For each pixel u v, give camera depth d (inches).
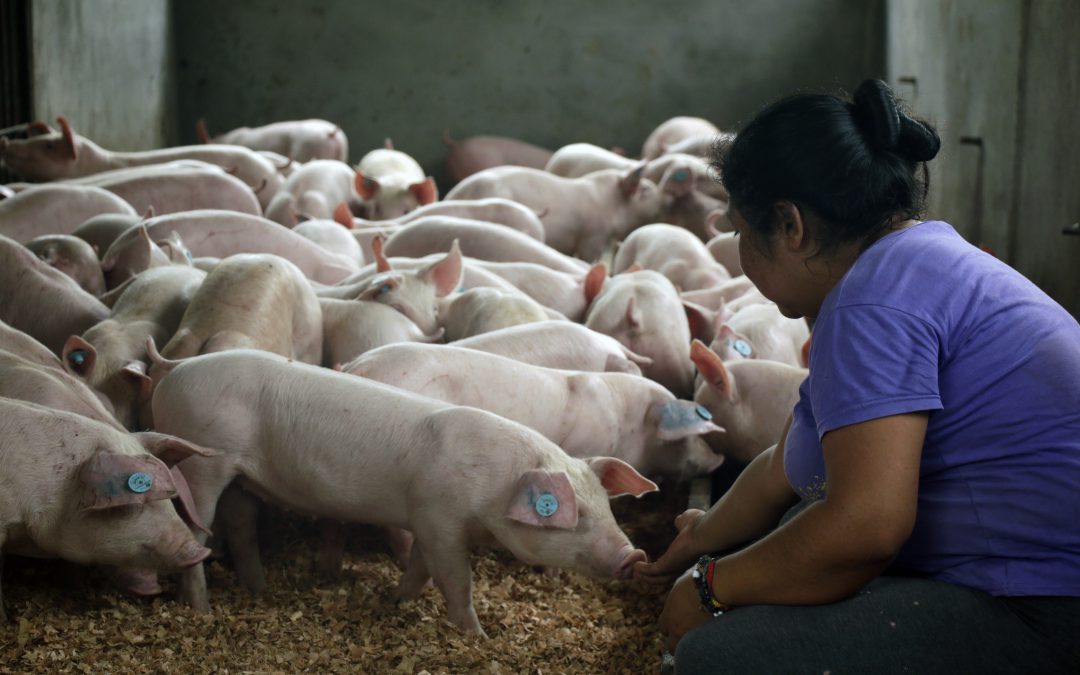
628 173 323.6
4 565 123.4
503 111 469.7
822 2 455.8
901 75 393.4
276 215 293.7
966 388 74.5
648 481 118.6
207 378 125.0
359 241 256.7
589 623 123.5
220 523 133.8
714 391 163.3
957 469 76.0
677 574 102.7
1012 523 74.9
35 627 110.0
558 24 464.4
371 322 171.3
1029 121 238.5
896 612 75.7
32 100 294.5
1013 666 74.2
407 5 461.4
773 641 76.5
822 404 74.4
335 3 458.9
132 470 107.3
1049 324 75.1
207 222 220.1
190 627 113.4
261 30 458.0
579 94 468.1
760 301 210.7
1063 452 73.6
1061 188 216.7
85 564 117.9
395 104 466.9
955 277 75.2
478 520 114.7
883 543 71.8
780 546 75.9
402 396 122.5
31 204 225.6
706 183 328.8
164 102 432.8
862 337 73.8
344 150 412.8
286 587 129.5
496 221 275.4
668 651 91.3
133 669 103.7
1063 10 216.8
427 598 126.2
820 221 76.9
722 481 172.6
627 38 464.1
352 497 120.2
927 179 80.3
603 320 195.2
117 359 145.7
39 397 122.4
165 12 434.0
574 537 112.2
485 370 142.7
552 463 114.6
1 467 106.7
